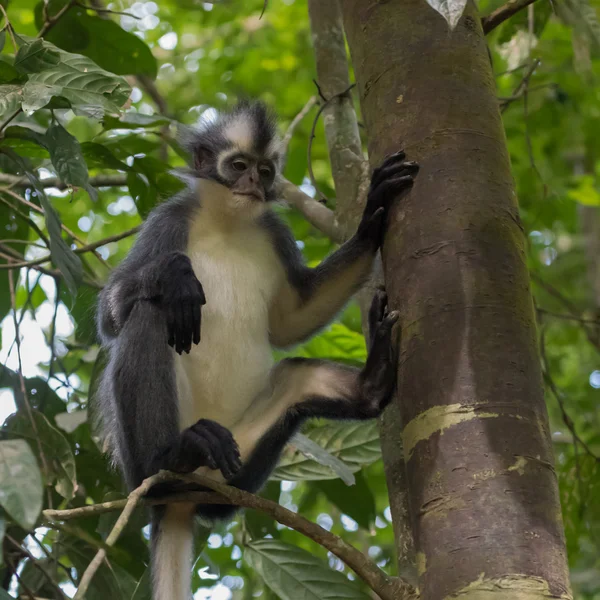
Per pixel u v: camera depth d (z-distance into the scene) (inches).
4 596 233.5
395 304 224.2
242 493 224.1
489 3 481.4
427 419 201.3
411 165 231.3
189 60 816.9
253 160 357.7
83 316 394.9
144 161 408.2
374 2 257.6
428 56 241.8
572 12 352.8
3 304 403.2
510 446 190.9
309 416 317.4
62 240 299.3
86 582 180.2
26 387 350.3
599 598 609.3
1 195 373.4
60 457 304.0
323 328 349.4
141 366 287.6
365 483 395.5
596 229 799.1
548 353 783.7
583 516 418.9
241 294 331.9
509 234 218.8
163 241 337.7
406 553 267.3
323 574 319.0
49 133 301.7
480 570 178.4
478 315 206.2
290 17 796.6
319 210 389.1
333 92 389.7
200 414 327.0
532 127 676.7
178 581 302.4
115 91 277.6
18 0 615.2
